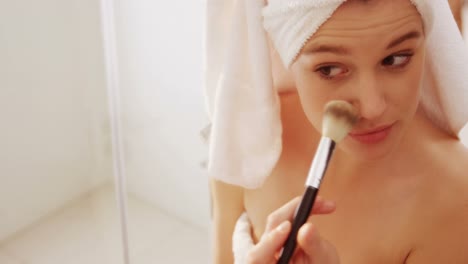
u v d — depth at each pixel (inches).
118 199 64.2
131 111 57.5
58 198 66.4
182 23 46.3
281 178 22.9
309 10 14.5
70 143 64.6
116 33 51.6
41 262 61.9
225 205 25.3
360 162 20.4
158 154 58.8
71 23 58.6
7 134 61.7
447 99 18.1
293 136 22.8
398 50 14.4
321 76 15.7
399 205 19.8
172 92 52.5
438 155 19.4
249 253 15.7
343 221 21.0
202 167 55.4
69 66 61.3
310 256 15.5
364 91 14.9
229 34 19.0
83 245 63.7
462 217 18.5
